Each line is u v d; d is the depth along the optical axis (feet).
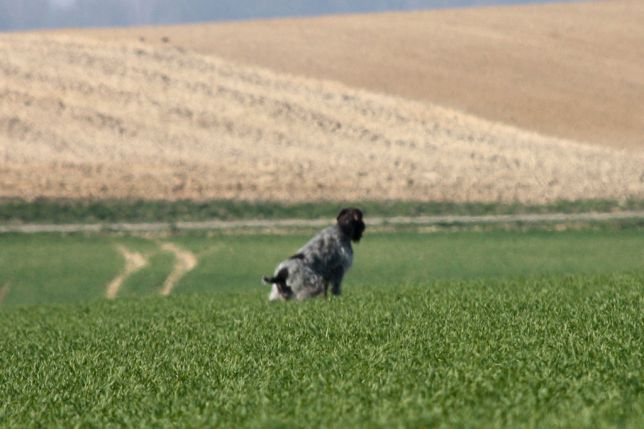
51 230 190.39
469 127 273.13
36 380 32.68
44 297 155.43
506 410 18.56
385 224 194.49
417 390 21.71
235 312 57.67
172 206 207.51
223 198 213.05
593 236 182.91
